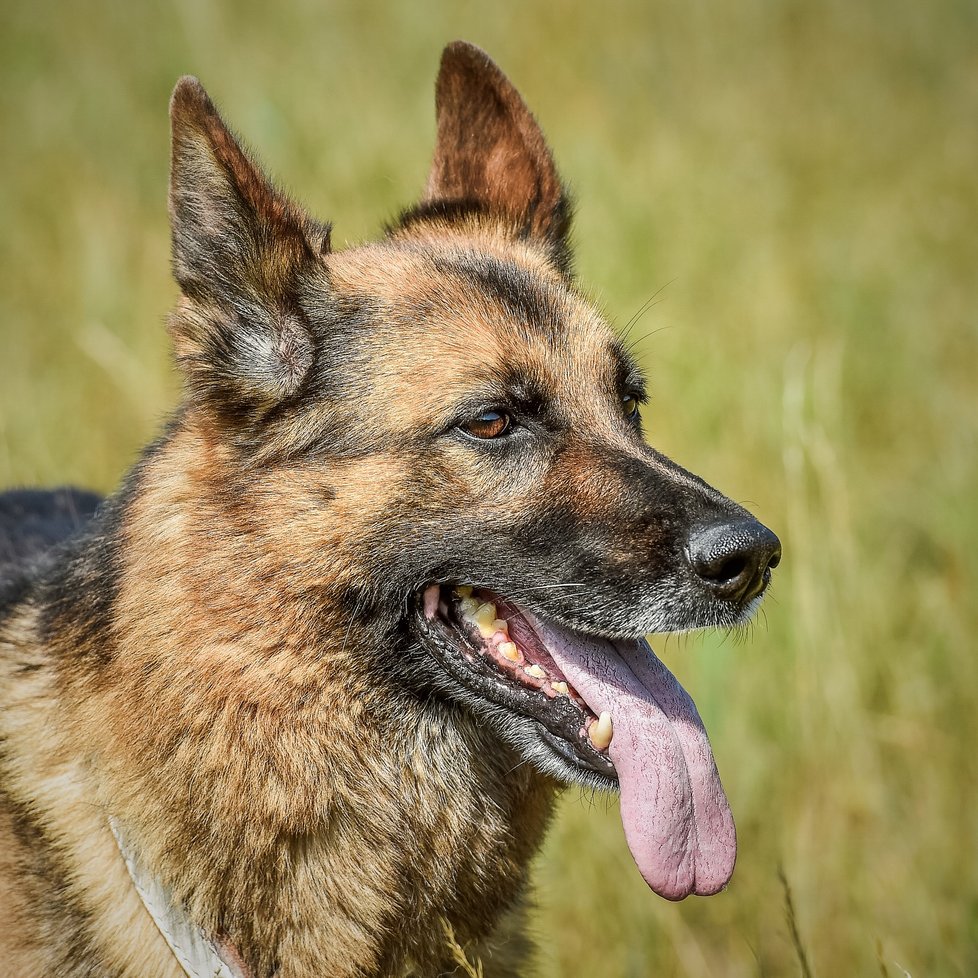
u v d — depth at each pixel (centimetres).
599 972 677
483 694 526
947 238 1327
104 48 1493
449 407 514
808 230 1346
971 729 783
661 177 1332
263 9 1566
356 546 506
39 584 566
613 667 537
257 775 494
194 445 523
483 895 546
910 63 1691
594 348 557
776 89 1602
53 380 1066
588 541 517
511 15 1598
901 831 736
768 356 1099
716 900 732
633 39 1627
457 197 662
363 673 512
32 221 1250
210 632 492
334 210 1192
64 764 509
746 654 816
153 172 1307
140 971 499
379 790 515
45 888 504
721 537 504
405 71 1455
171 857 493
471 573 520
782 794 753
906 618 880
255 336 521
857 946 673
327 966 507
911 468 1024
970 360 1162
